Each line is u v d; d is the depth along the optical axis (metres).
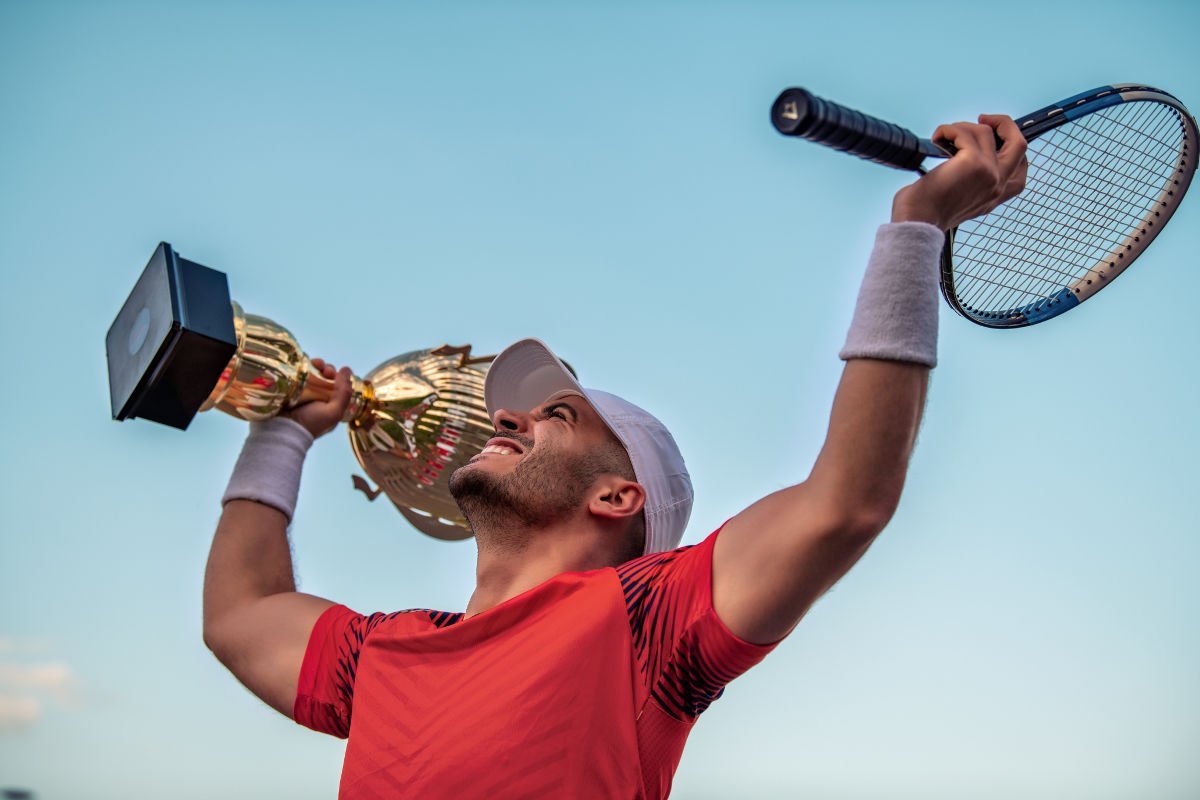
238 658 1.97
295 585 2.12
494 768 1.49
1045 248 1.70
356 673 1.83
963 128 1.47
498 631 1.61
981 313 1.67
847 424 1.39
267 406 2.13
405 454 2.23
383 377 2.25
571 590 1.60
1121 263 1.72
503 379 2.12
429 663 1.64
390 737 1.60
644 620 1.54
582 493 1.80
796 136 1.32
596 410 1.87
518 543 1.79
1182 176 1.71
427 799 1.50
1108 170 1.69
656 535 1.85
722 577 1.50
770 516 1.48
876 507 1.39
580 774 1.48
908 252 1.43
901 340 1.39
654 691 1.53
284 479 2.14
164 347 1.88
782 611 1.46
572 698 1.51
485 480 1.81
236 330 2.08
